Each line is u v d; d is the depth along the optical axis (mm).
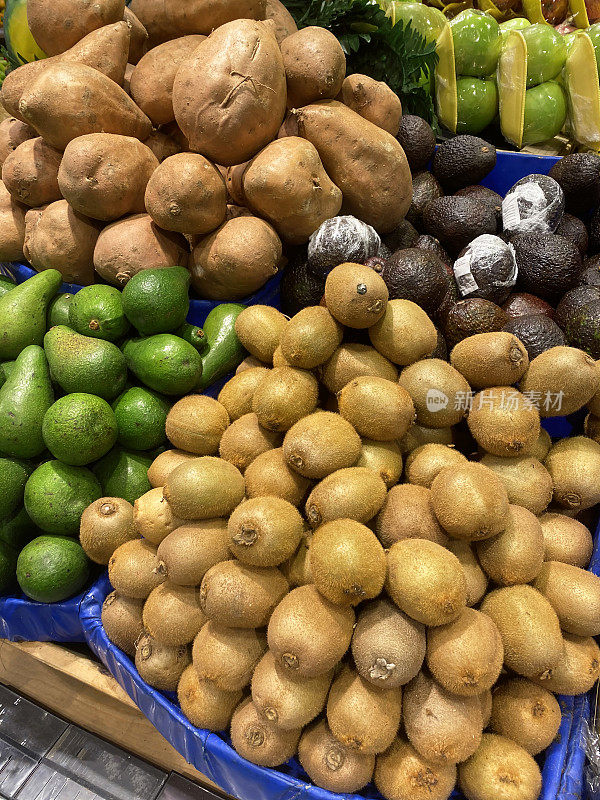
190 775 1533
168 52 1813
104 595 1502
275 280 1890
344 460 1207
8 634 1632
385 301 1320
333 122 1709
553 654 1110
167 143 1953
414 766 1075
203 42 1625
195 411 1447
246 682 1162
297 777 1166
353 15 2184
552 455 1416
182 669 1260
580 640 1228
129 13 1979
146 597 1314
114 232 1691
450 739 1036
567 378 1300
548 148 2721
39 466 1539
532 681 1195
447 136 2648
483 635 1063
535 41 2396
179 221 1617
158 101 1846
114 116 1731
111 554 1409
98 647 1429
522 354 1311
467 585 1171
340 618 1067
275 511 1129
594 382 1309
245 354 1725
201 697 1188
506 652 1145
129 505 1443
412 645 1039
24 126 1941
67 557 1470
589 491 1356
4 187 1950
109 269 1700
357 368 1358
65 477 1498
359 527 1083
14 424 1537
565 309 1679
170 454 1480
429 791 1062
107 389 1571
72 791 1520
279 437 1396
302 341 1324
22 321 1698
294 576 1184
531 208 1938
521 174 2330
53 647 1620
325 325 1344
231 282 1701
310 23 2223
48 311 1759
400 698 1103
